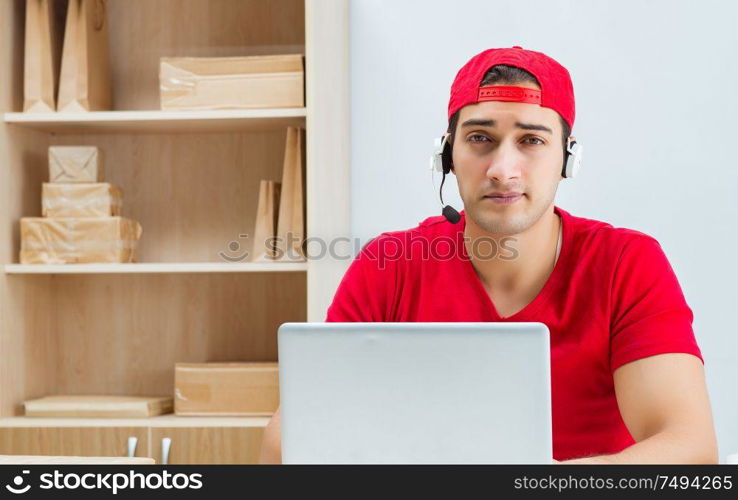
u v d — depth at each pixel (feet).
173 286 11.81
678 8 11.16
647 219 11.20
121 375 11.84
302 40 11.71
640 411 5.76
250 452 10.18
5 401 10.80
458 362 4.44
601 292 6.39
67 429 10.30
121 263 10.78
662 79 11.18
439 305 6.82
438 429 4.47
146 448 10.25
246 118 10.47
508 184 6.05
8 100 10.96
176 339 11.78
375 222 11.49
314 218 10.02
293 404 4.57
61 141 11.88
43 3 10.98
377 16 11.52
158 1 11.85
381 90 11.51
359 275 7.08
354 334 4.52
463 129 6.18
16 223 11.07
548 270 6.68
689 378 5.71
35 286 11.45
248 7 11.77
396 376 4.49
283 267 10.21
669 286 6.23
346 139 11.39
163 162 11.83
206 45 11.81
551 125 6.09
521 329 4.39
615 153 11.23
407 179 11.47
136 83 11.88
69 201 10.82
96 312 11.89
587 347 6.35
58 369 11.91
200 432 10.21
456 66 11.43
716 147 11.11
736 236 11.09
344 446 4.54
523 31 11.35
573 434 6.43
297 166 10.54
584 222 6.86
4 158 10.84
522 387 4.41
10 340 10.89
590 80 11.26
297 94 10.50
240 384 10.66
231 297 11.75
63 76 10.87
